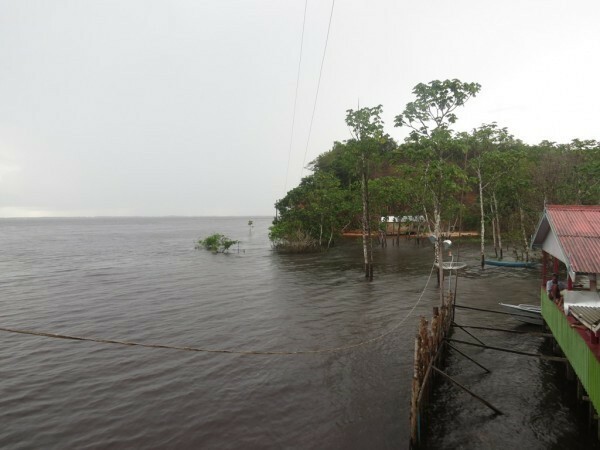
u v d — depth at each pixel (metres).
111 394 13.34
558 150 40.00
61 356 16.86
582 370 10.34
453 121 22.53
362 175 34.38
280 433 10.97
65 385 14.04
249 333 19.73
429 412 11.91
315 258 50.44
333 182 60.22
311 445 10.40
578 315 10.21
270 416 11.86
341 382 14.06
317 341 18.39
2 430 11.24
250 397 13.05
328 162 100.19
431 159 24.42
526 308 19.30
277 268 42.25
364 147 31.45
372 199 56.47
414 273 37.22
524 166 38.25
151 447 10.41
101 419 11.77
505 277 33.50
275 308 24.67
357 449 10.20
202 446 10.42
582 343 10.32
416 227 76.88
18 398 13.09
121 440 10.72
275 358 16.41
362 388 13.58
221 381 14.27
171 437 10.84
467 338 18.27
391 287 30.70
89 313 23.94
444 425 11.23
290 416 11.85
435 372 13.84
